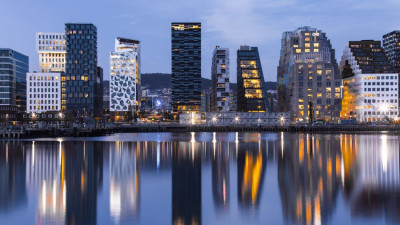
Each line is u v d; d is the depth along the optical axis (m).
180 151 103.81
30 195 49.53
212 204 45.41
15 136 155.88
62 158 86.62
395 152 100.75
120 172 66.88
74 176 62.84
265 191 51.69
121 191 51.91
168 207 44.25
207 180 59.38
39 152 99.75
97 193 50.78
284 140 153.12
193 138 172.50
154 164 76.94
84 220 39.75
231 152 100.62
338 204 44.97
